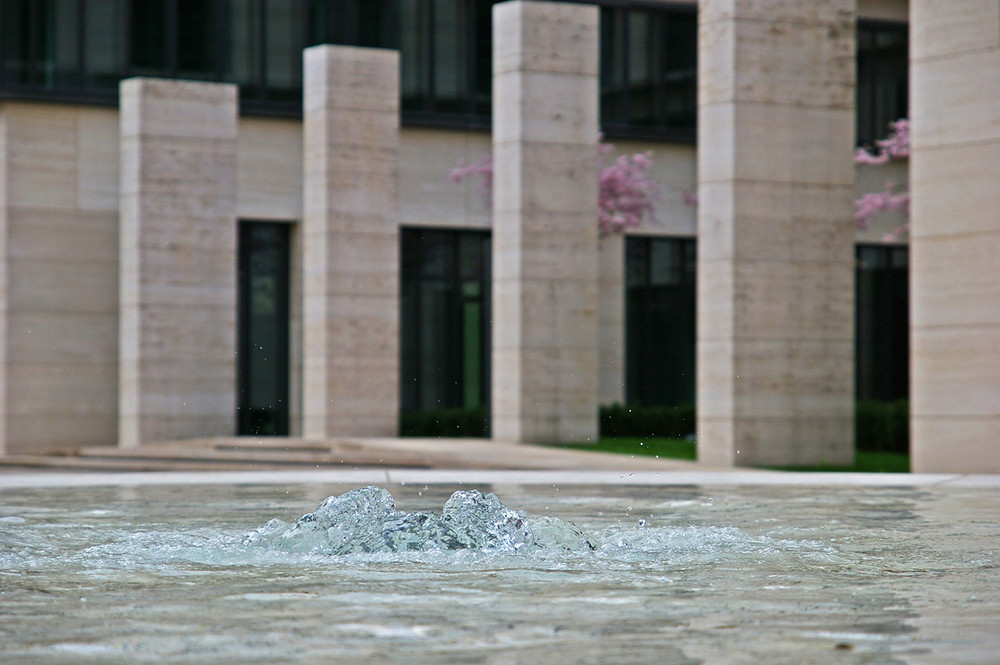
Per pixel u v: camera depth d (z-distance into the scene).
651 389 42.47
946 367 20.03
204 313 35.94
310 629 5.84
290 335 41.28
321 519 9.43
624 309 41.94
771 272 24.69
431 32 41.06
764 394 24.64
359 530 9.25
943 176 20.08
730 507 13.62
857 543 9.62
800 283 24.91
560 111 32.22
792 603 6.59
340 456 27.59
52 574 7.83
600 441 33.41
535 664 5.05
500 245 32.34
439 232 42.16
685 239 42.88
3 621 6.09
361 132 35.81
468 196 41.34
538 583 7.33
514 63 31.92
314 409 35.75
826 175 25.11
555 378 32.19
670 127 41.53
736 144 24.44
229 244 36.22
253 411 41.31
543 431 32.00
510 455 25.91
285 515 12.55
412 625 5.93
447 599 6.74
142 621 6.07
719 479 19.44
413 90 41.03
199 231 35.84
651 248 42.59
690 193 41.81
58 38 38.97
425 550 8.73
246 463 29.48
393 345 36.19
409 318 41.84
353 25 40.72
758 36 24.59
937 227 20.14
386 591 7.02
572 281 32.38
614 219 40.00
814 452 24.98
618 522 11.67
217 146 36.06
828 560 8.50
